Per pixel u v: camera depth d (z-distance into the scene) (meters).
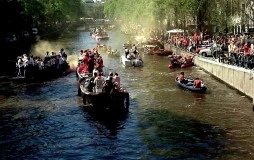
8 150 22.34
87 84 31.28
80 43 96.62
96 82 29.95
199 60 49.66
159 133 24.47
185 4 63.56
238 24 59.62
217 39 54.44
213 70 42.81
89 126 26.19
